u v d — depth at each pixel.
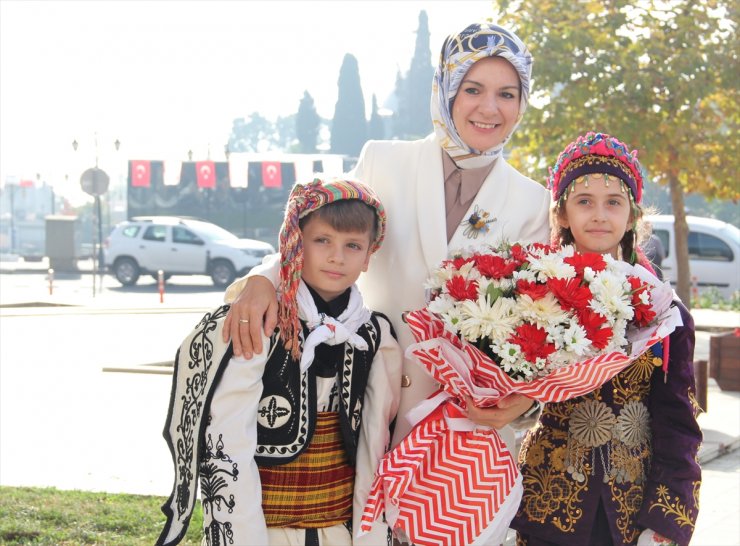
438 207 3.45
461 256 3.21
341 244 3.11
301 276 3.15
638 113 13.75
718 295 21.17
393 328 3.38
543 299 2.88
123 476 6.75
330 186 3.10
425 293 3.45
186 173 32.47
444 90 3.37
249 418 2.97
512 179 3.55
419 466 3.09
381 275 3.53
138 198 32.53
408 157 3.55
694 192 15.81
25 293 25.05
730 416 9.01
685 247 15.52
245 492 2.93
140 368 11.52
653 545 3.06
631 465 3.12
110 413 9.00
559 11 14.20
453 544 3.08
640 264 3.38
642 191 3.32
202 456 2.99
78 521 5.51
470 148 3.39
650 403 3.18
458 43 3.34
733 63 13.62
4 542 5.13
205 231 27.81
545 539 3.16
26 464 7.07
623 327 2.91
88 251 51.06
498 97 3.33
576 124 13.95
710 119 14.66
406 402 3.40
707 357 13.02
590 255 2.98
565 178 3.30
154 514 5.64
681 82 13.50
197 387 3.02
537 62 13.81
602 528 3.12
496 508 3.07
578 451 3.13
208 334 3.03
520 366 2.85
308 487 3.07
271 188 32.34
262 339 2.99
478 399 2.98
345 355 3.14
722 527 5.89
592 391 3.13
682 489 3.05
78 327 16.52
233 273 27.36
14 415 8.88
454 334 3.00
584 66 13.66
